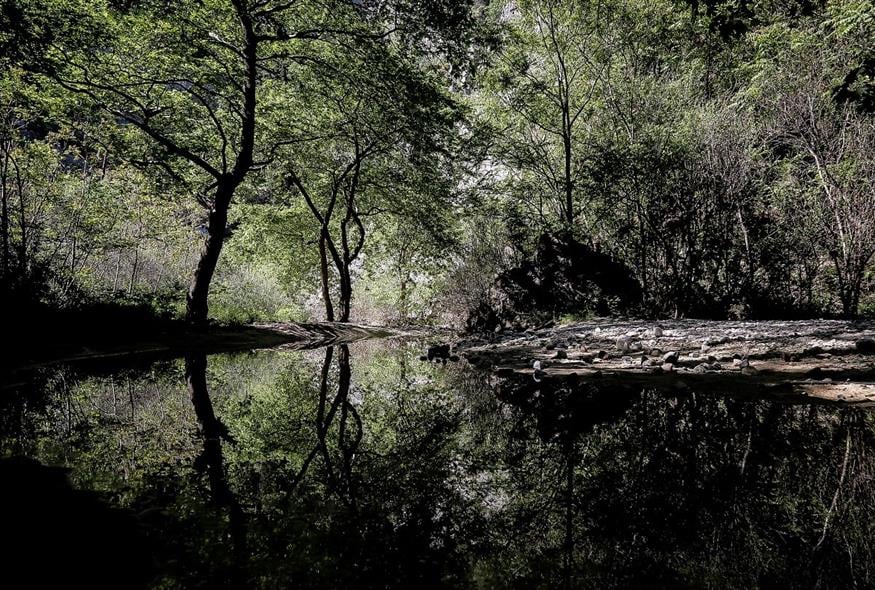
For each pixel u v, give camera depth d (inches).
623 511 103.2
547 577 76.3
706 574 79.0
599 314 565.0
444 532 92.3
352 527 92.0
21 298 340.2
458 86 598.2
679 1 337.7
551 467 131.0
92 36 418.6
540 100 810.8
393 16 482.3
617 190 593.0
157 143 501.0
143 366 292.8
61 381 237.3
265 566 74.7
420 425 178.1
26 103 463.8
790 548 86.4
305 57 507.8
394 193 765.3
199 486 108.3
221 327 486.6
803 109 535.5
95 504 93.4
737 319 470.3
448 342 533.3
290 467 127.2
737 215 484.1
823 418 169.0
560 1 747.4
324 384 267.3
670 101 690.8
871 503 105.7
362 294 1119.6
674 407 189.9
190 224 763.4
